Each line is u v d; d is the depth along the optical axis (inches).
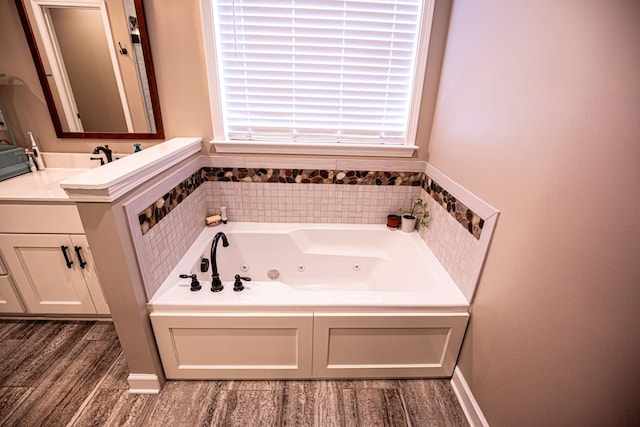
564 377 37.4
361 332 61.4
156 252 60.0
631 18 29.0
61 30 69.2
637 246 28.8
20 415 57.7
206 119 78.8
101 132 78.4
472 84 59.6
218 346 61.5
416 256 78.3
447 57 71.0
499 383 50.6
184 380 65.6
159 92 75.6
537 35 41.7
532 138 42.6
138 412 58.8
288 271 91.0
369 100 79.7
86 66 72.2
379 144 83.7
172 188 65.9
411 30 73.4
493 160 52.1
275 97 78.7
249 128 82.0
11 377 65.0
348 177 86.6
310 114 81.0
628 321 29.8
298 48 74.0
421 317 59.9
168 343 60.3
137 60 71.9
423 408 61.7
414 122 80.5
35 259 70.4
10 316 79.3
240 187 87.0
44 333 76.2
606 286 31.9
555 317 38.6
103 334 76.4
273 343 61.7
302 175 86.0
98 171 49.5
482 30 56.0
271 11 70.6
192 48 72.0
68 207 65.9
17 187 68.9
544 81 40.3
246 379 66.0
